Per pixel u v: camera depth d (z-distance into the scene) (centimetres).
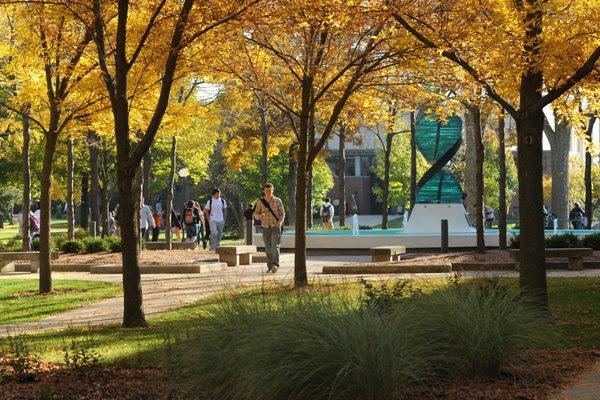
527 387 947
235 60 2097
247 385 850
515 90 1616
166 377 1013
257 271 2723
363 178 10219
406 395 891
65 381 1014
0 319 1838
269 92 2202
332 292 1552
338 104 2059
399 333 902
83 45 1988
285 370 835
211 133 4619
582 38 1461
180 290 2194
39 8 1891
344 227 5212
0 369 1077
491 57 1622
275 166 6925
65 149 5022
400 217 9550
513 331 1022
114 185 6894
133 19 1883
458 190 3888
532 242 1517
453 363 983
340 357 842
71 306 1992
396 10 1580
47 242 2266
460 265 2527
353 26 1795
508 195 7750
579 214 4803
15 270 3136
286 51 2159
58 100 2191
